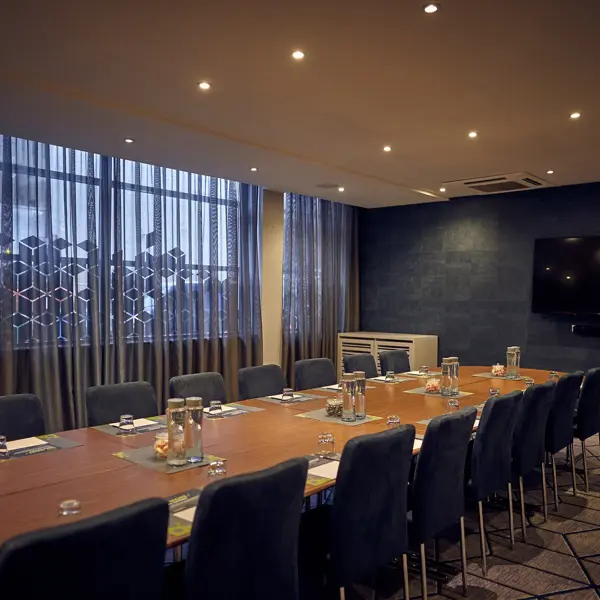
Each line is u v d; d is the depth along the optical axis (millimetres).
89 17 2516
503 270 6941
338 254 7828
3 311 4625
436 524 2535
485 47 2832
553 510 3898
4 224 4621
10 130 4051
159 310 5680
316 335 7477
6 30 2635
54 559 1227
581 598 2773
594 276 6219
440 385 4164
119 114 3693
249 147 4523
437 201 7320
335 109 3711
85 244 5176
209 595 1578
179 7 2438
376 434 2127
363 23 2588
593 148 4691
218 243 6246
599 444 5559
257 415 3250
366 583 2910
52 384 4938
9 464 2301
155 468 2238
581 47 2832
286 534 1756
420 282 7609
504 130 4195
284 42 2768
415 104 3621
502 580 2947
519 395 3143
